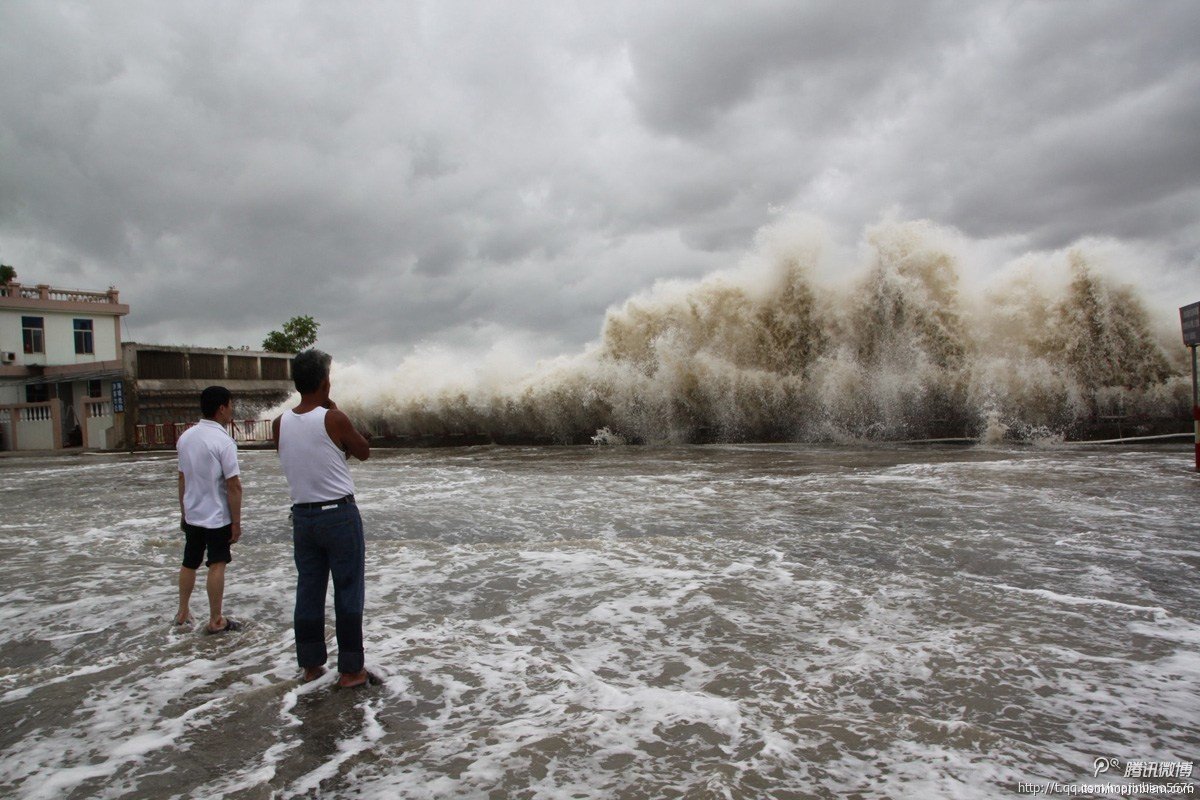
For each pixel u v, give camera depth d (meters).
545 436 23.31
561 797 2.48
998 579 5.12
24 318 36.88
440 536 7.50
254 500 11.03
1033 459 12.16
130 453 28.05
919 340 18.22
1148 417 16.11
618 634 4.25
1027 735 2.83
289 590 5.71
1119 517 7.05
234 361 36.78
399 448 24.62
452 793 2.54
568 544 6.79
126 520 9.66
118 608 5.32
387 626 4.57
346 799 2.54
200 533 4.79
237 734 3.15
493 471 13.91
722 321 20.80
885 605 4.60
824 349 19.66
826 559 5.84
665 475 11.95
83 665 4.13
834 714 3.07
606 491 10.25
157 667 4.07
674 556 6.15
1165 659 3.59
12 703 3.57
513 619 4.62
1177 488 8.66
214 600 4.74
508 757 2.79
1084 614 4.31
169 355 33.75
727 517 7.82
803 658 3.74
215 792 2.64
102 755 2.98
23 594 5.79
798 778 2.54
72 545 7.93
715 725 3.00
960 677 3.42
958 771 2.56
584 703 3.29
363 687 3.63
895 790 2.44
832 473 11.17
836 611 4.51
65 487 14.45
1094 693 3.21
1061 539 6.20
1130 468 10.58
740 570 5.61
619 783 2.56
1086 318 16.83
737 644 3.99
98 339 39.62
